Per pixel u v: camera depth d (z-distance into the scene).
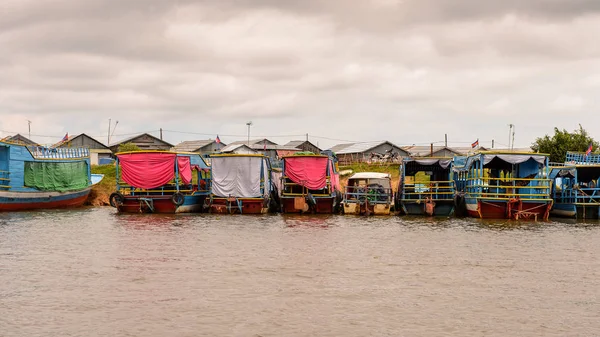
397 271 22.59
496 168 45.62
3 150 44.81
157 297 18.53
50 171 48.88
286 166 46.56
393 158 82.69
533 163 44.12
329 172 47.00
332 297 18.67
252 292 19.19
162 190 45.62
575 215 42.16
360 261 24.55
